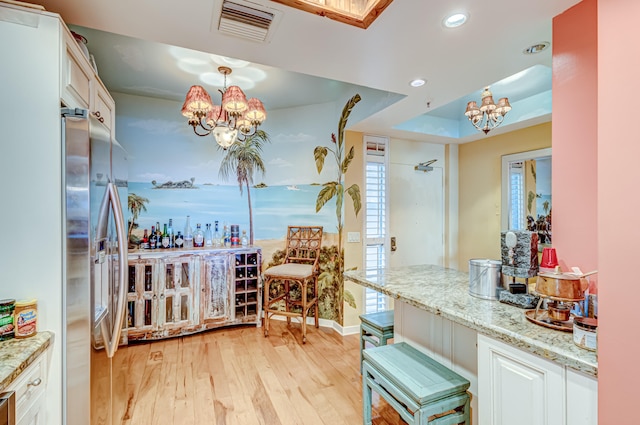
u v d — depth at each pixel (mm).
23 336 1199
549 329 1193
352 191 3545
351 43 1751
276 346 3096
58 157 1273
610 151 915
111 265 1575
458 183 4363
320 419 1997
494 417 1258
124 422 1946
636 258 851
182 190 3643
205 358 2818
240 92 2381
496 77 2197
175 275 3193
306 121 3793
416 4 1419
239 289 3535
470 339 1680
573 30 1427
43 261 1260
